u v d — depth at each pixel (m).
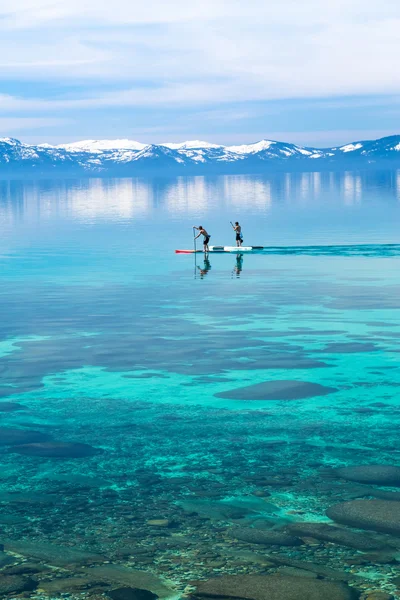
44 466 11.92
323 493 10.67
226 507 10.25
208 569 8.48
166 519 9.88
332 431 13.50
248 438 13.18
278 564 8.55
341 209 92.31
